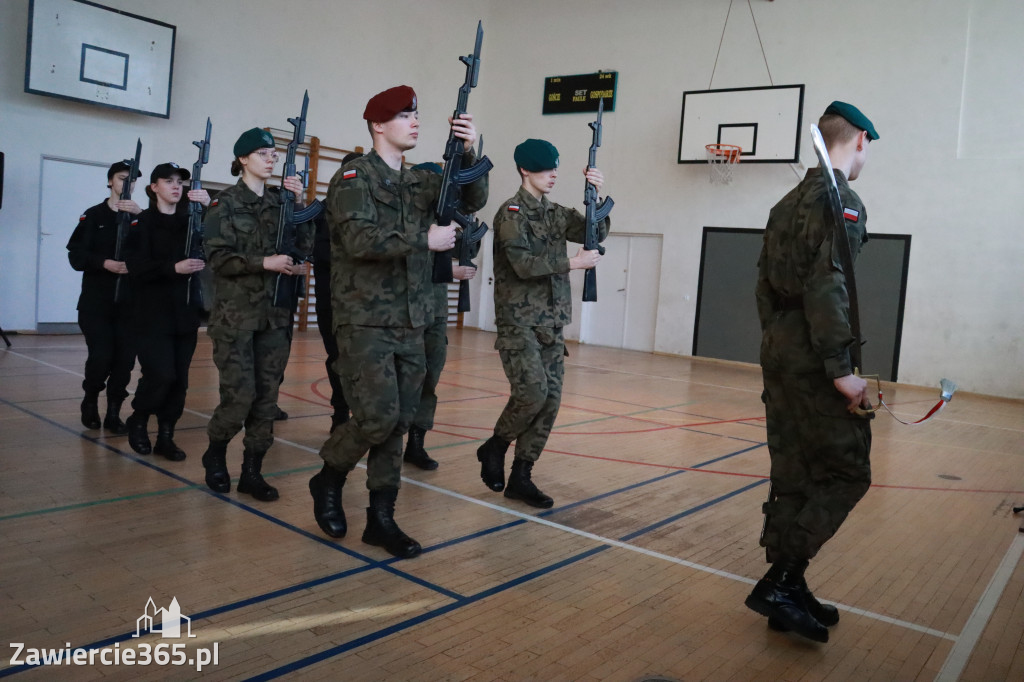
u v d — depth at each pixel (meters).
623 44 13.29
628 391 8.62
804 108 11.63
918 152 10.78
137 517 3.41
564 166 13.91
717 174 12.35
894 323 11.01
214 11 10.98
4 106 9.32
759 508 4.16
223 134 11.27
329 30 12.39
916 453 6.02
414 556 3.13
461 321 15.42
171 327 4.25
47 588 2.63
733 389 9.30
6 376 6.85
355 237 2.78
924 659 2.50
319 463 4.53
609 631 2.57
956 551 3.63
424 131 14.05
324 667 2.21
